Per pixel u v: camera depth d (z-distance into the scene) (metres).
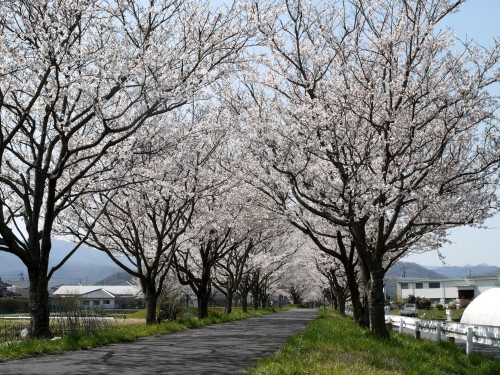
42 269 12.77
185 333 16.17
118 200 19.52
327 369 7.75
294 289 73.38
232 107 14.85
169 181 17.05
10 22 11.38
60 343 11.06
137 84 12.23
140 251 19.33
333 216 13.30
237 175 16.55
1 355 9.34
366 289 14.46
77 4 11.02
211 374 7.67
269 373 7.51
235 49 13.55
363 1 12.94
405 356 11.23
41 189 13.10
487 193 14.08
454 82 12.63
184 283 24.53
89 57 11.40
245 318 29.34
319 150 12.89
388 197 12.68
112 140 13.16
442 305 68.88
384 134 12.51
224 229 24.50
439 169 13.66
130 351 10.78
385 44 12.37
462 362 12.83
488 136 13.68
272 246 37.75
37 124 14.86
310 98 13.25
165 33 13.01
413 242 16.66
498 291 28.86
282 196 15.84
